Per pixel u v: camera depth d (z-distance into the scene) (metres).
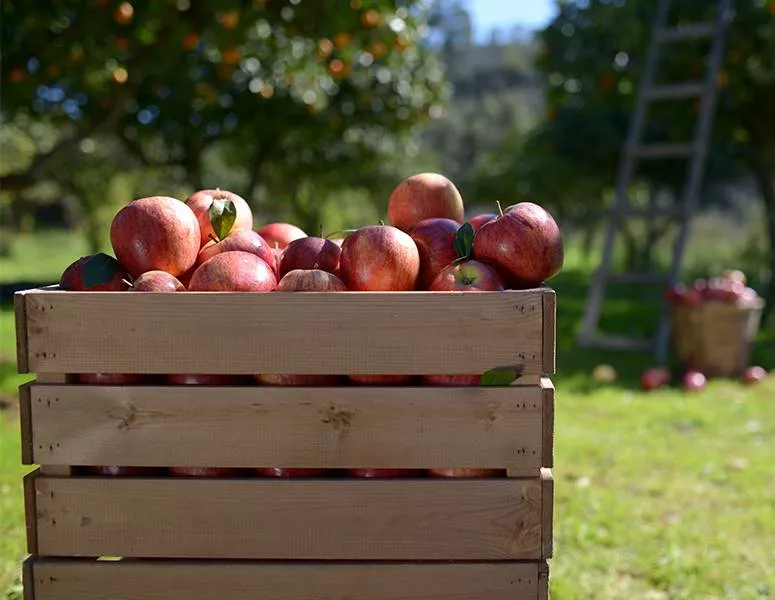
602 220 20.47
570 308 10.56
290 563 1.73
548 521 1.70
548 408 1.68
